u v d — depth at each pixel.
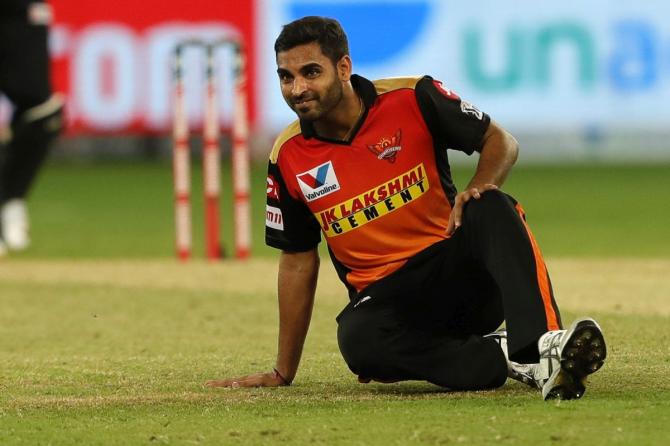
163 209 55.94
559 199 57.97
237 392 16.83
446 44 66.75
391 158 16.00
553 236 43.72
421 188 16.05
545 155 81.19
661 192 61.12
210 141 38.19
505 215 15.05
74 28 64.38
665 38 67.31
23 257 40.12
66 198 60.91
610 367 18.02
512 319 14.48
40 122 42.81
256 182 67.50
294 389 17.05
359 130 16.00
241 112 38.16
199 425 14.34
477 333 16.83
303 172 16.27
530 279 14.61
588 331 13.79
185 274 34.84
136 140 81.56
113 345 22.59
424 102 15.97
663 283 30.88
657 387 16.11
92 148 81.31
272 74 66.62
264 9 66.12
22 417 15.20
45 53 42.75
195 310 27.50
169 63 65.44
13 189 43.25
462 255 15.88
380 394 16.45
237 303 28.56
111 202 58.88
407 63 66.69
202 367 19.61
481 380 15.93
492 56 66.88
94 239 45.22
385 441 13.21
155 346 22.33
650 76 67.44
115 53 64.94
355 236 16.27
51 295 30.64
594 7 66.94
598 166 76.56
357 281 16.44
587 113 67.19
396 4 66.50
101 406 15.93
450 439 13.15
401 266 16.09
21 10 42.06
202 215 54.03
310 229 16.91
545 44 66.81
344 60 15.73
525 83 66.94
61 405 16.09
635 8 67.19
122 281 33.38
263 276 34.09
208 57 37.62
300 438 13.48
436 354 15.88
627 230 45.56
